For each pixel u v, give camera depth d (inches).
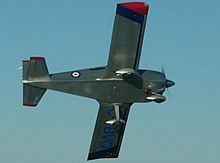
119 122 3398.1
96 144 3774.6
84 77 3341.5
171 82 3467.0
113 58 3253.0
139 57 3280.0
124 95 3390.7
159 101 3390.7
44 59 3324.3
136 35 3203.7
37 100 3356.3
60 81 3331.7
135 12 3147.1
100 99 3400.6
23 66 3339.1
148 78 3410.4
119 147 3816.4
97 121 3663.9
